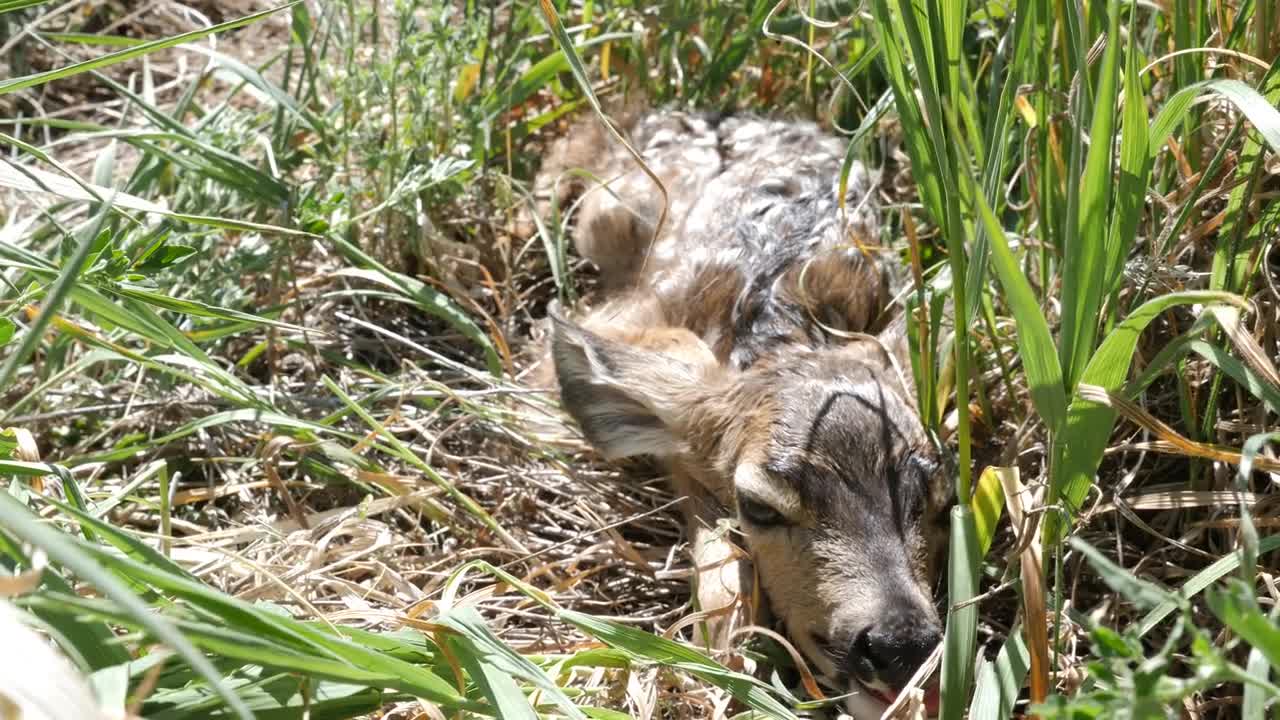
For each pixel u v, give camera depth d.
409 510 0.52
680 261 0.58
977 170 0.43
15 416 0.51
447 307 0.56
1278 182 0.47
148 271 0.47
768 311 0.53
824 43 0.63
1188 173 0.46
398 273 0.61
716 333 0.55
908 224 0.44
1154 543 0.46
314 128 0.60
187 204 0.60
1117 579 0.29
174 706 0.34
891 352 0.52
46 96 0.74
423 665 0.37
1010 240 0.48
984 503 0.41
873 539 0.45
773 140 0.63
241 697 0.34
